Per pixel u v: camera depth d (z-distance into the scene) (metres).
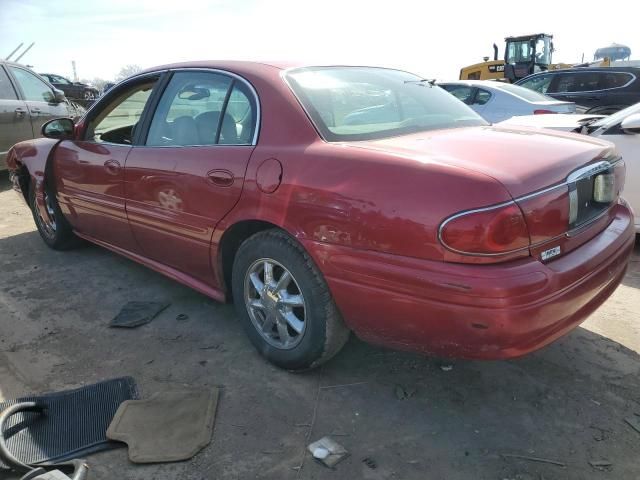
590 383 2.75
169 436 2.37
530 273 2.05
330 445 2.32
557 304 2.12
